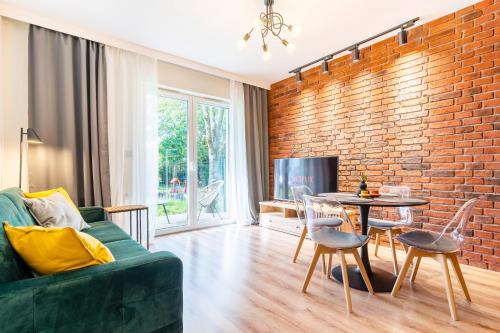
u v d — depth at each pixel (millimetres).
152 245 3312
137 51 3352
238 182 4523
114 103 3170
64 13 2660
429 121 2889
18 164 2676
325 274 2418
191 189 4172
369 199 2203
